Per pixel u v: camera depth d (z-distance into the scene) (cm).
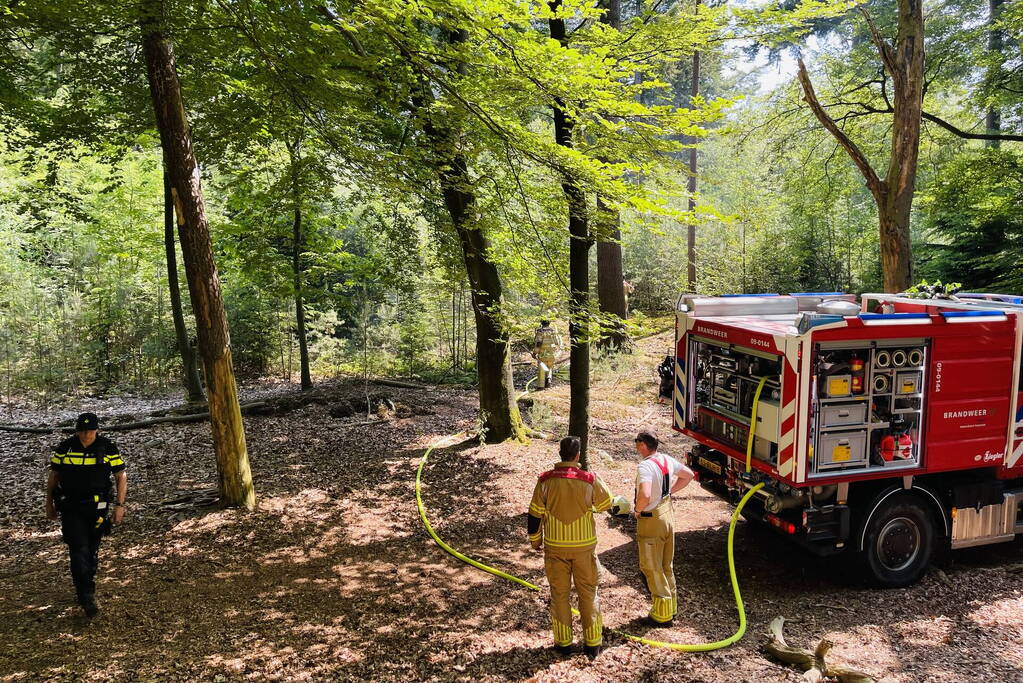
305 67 652
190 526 743
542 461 976
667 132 613
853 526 602
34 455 1076
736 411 657
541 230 705
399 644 495
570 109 609
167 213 1446
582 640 502
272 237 1588
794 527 591
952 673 462
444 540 713
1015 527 654
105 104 1150
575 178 608
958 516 627
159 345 1875
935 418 604
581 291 747
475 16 503
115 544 698
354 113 719
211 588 599
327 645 494
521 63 550
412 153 705
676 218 558
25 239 1859
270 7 591
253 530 734
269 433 1152
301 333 1617
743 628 516
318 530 737
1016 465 642
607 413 1252
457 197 904
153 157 1580
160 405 1636
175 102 723
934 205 1545
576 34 673
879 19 1599
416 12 521
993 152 1404
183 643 498
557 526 471
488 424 1067
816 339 553
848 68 1524
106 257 1809
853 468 585
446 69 672
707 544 711
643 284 2325
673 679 439
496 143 660
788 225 2025
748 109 1686
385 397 1379
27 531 748
